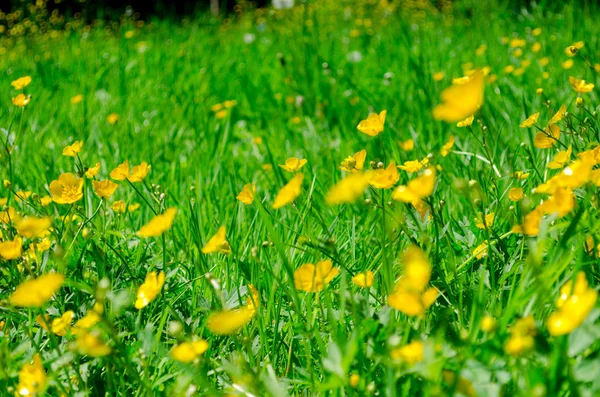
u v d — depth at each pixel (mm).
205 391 953
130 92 2727
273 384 915
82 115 2287
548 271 903
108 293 1012
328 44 3168
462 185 1019
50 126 2156
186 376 951
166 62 3297
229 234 1202
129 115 2330
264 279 1110
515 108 1771
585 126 1178
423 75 2152
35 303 877
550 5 3279
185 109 2406
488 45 2779
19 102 1314
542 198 1095
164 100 2594
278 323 1024
